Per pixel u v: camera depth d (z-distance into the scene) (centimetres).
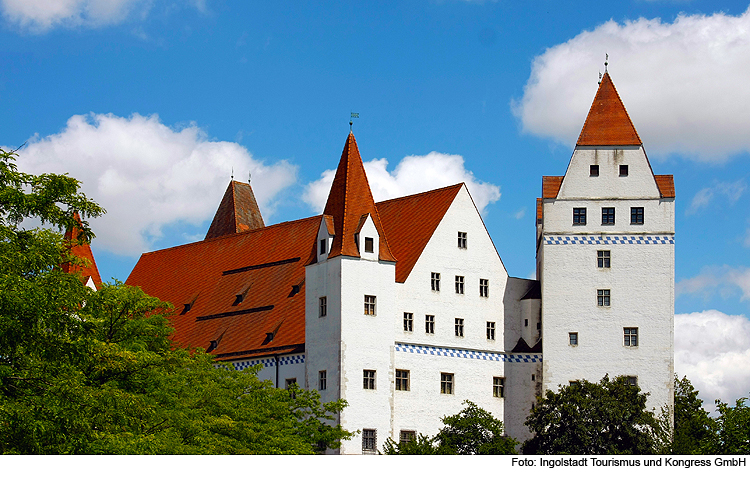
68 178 4534
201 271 10706
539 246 10006
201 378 6469
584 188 9138
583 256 9069
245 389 7000
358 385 8250
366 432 8231
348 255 8350
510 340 9212
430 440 7962
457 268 9006
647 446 7894
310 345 8538
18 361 4281
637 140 9138
